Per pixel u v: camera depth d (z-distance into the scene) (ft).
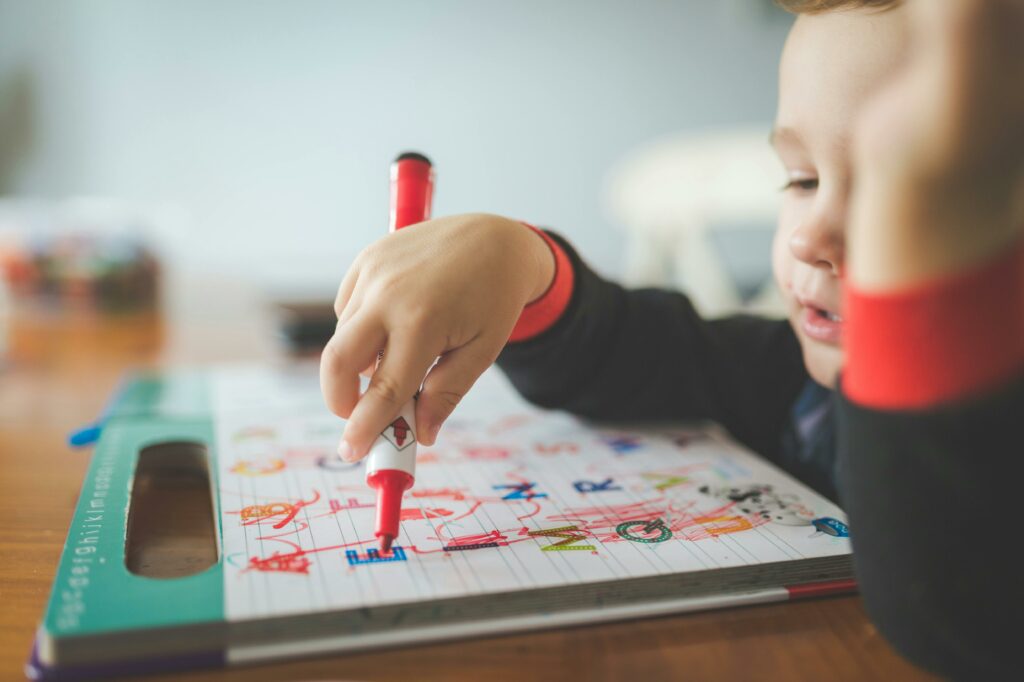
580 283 1.82
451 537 1.23
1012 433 0.83
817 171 1.42
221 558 1.13
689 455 1.72
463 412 2.07
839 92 1.34
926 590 0.89
